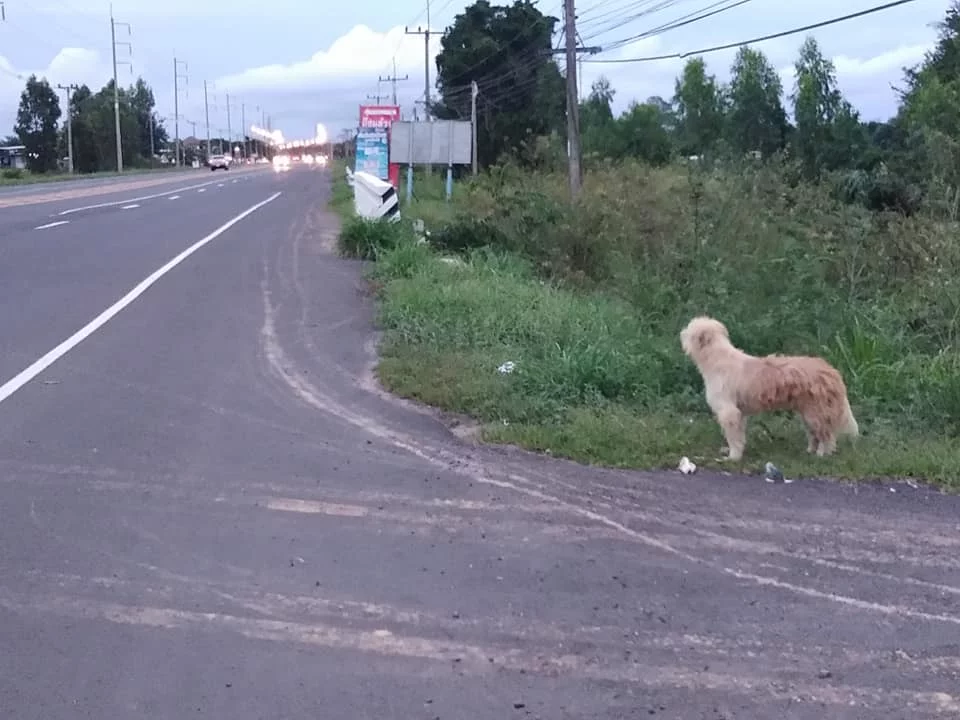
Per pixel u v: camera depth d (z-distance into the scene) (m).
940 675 4.46
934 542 6.08
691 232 12.77
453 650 4.57
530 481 6.99
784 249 11.75
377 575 5.33
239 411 8.48
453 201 28.25
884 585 5.43
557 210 17.23
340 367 10.19
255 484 6.71
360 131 36.22
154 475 6.81
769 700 4.21
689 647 4.66
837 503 6.73
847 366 9.60
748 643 4.72
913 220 13.73
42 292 14.21
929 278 11.70
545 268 15.99
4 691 4.10
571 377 9.13
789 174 16.81
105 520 5.97
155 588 5.09
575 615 4.95
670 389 9.13
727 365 7.52
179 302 13.56
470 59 57.06
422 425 8.31
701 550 5.84
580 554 5.71
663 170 22.47
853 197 18.70
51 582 5.11
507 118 55.41
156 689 4.16
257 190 49.94
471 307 12.38
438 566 5.48
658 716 4.07
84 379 9.34
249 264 17.69
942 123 24.19
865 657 4.61
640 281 12.02
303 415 8.45
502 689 4.25
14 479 6.62
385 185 21.16
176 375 9.61
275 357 10.52
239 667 4.35
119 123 96.44
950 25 33.03
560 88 54.91
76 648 4.46
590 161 27.36
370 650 4.54
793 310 10.20
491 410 8.62
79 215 29.77
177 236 22.94
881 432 8.24
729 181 13.89
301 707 4.05
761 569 5.59
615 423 8.16
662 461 7.45
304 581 5.23
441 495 6.63
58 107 104.12
